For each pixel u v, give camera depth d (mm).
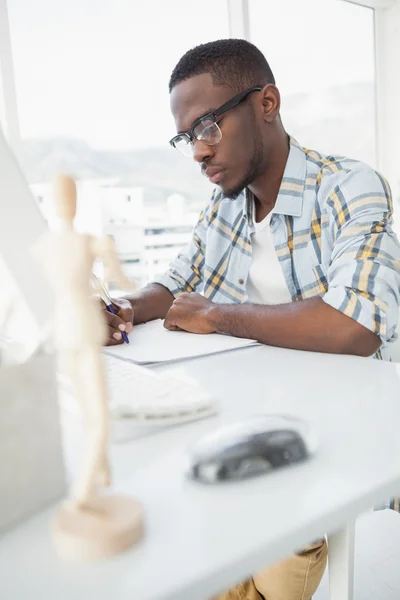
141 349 907
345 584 656
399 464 415
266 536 322
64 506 335
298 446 421
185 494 378
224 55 1153
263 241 1373
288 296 1346
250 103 1187
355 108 2729
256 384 665
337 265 1014
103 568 294
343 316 901
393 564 1306
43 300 359
